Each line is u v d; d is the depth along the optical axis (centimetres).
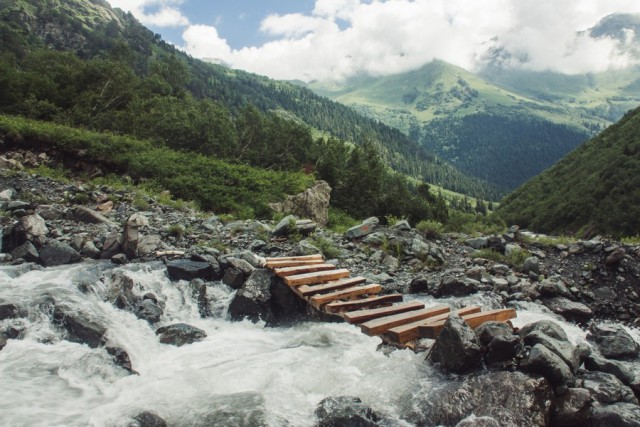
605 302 1228
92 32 18138
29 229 1200
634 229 8106
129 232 1194
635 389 654
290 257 1228
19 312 799
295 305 1041
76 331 788
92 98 4781
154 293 995
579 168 12244
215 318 993
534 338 692
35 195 1733
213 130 4928
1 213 1408
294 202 3288
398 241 1623
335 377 693
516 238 1733
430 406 591
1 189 1734
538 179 14088
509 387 578
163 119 4550
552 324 757
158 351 800
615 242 1533
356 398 595
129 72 6794
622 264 1353
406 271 1422
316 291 1007
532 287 1255
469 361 653
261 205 2841
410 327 809
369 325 827
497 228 2419
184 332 858
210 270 1114
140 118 4494
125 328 838
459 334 661
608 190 9588
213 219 1755
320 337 878
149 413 552
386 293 1181
